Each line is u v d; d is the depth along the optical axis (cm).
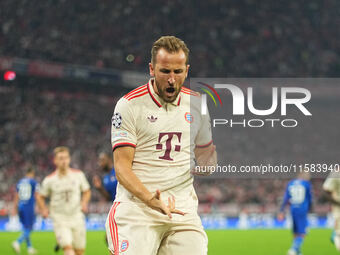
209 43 8756
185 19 8938
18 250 2656
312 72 8738
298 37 9181
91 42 8112
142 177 809
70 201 1962
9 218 4675
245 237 3984
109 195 2067
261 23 9194
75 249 1980
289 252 2594
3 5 8006
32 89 7469
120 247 798
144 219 802
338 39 9369
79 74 7231
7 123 7012
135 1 8831
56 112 7362
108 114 7775
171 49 762
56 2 8325
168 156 812
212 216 5372
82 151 6862
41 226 4653
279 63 8762
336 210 2280
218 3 9250
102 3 8631
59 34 8019
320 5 9712
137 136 808
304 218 2611
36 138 6862
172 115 816
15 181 5750
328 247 3166
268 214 5503
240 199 6047
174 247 808
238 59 8681
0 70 6744
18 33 7762
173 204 793
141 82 7731
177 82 773
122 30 8438
